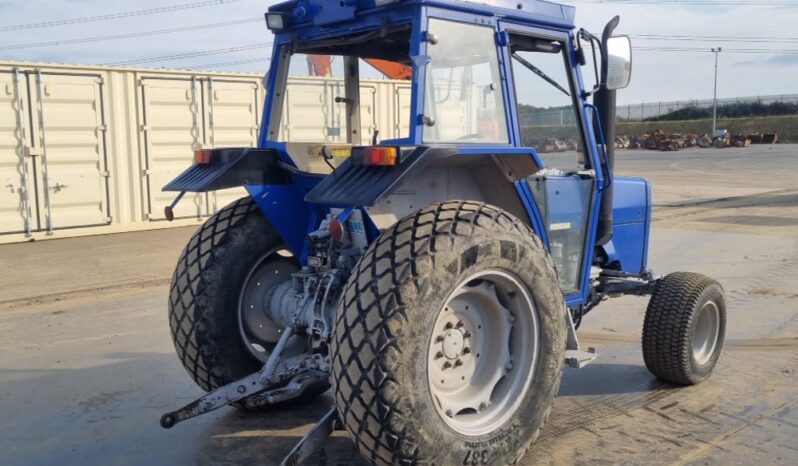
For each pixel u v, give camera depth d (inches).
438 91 138.8
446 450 124.1
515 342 139.2
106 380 204.1
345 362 118.5
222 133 488.1
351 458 151.9
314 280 150.7
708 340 199.0
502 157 146.6
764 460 151.3
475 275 127.5
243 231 165.9
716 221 518.9
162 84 461.4
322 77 177.3
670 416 175.2
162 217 472.4
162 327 258.8
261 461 152.7
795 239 439.2
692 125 2603.3
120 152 452.4
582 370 209.8
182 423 173.3
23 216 423.5
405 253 121.0
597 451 155.9
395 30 146.6
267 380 147.9
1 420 175.9
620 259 210.8
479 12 145.7
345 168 129.1
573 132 174.4
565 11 166.1
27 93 416.8
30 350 232.1
